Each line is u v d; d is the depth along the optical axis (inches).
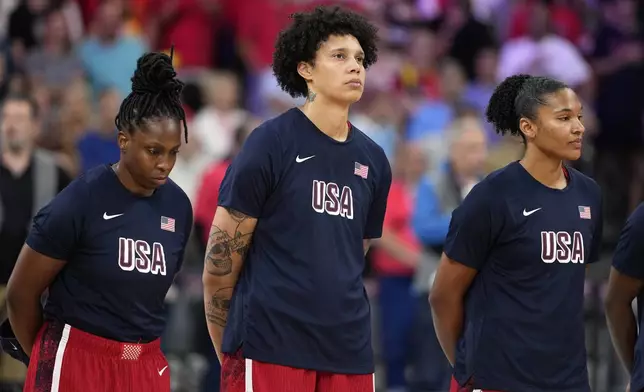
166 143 537.3
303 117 566.9
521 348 568.1
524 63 1393.9
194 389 971.9
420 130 1274.6
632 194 1344.7
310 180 558.9
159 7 1378.0
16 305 551.8
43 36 1304.1
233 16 1382.9
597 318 984.3
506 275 574.2
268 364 550.3
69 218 537.3
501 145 1110.4
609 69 1422.2
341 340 555.2
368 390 567.8
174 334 967.6
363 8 1412.4
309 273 552.4
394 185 1010.7
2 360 810.2
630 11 1482.5
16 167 847.1
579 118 577.6
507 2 1457.9
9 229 836.0
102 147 1069.1
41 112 1100.5
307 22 568.1
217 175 949.8
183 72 1352.1
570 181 588.4
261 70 1370.6
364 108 1301.7
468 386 581.3
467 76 1424.7
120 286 543.8
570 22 1460.4
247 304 556.4
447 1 1459.2
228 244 558.9
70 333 544.7
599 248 606.5
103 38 1302.9
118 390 545.3
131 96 543.5
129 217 547.2
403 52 1413.6
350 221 565.9
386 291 1005.8
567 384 571.5
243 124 995.9
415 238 1007.0
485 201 573.9
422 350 984.3
